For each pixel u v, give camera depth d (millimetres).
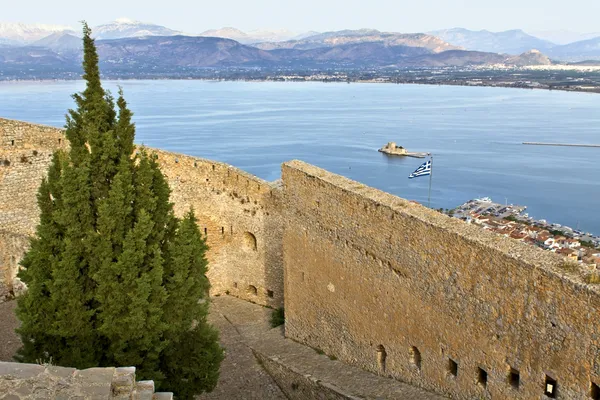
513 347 17297
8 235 33719
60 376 13438
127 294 21031
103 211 21219
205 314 24625
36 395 12680
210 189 38125
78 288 21297
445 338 20141
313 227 27547
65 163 21250
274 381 28344
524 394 17031
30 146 36125
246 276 38531
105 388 13195
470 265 18672
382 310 23484
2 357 27562
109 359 21750
